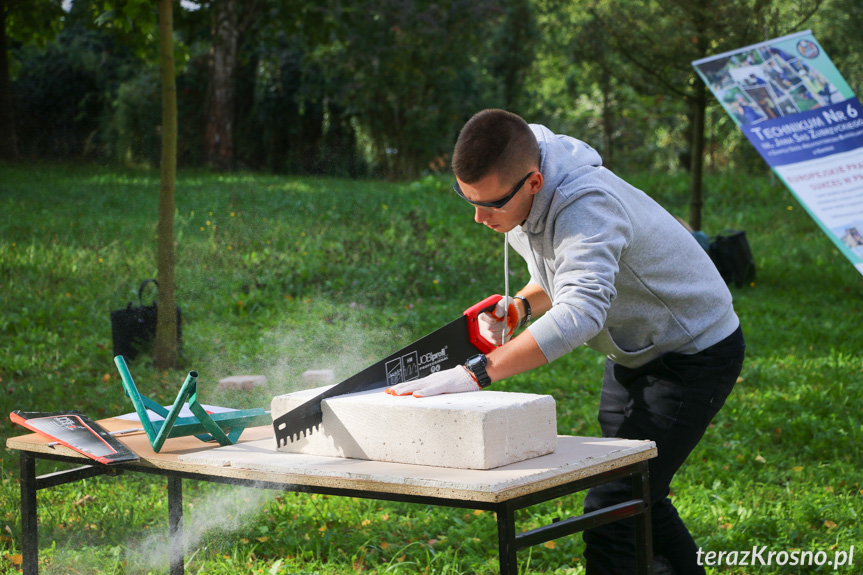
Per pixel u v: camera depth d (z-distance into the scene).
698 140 11.28
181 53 7.95
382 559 3.47
